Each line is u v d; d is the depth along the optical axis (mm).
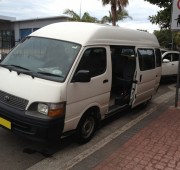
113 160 4766
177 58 14594
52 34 5582
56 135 4605
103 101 5777
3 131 5785
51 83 4602
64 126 4742
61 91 4543
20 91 4672
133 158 4863
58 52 5180
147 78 7773
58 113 4523
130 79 7094
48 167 4516
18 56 5520
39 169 4445
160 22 14977
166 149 5305
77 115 5023
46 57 5195
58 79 4688
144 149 5266
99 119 5836
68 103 4730
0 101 4871
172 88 12805
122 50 7004
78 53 5039
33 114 4465
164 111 8188
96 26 5762
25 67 5172
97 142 5629
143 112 8078
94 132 5805
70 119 4852
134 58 7066
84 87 5074
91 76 5305
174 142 5672
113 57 7070
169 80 14648
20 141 5391
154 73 8344
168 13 14055
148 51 7918
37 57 5289
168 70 13758
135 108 8430
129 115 7715
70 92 4742
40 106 4473
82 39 5262
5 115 4711
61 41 5355
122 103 6895
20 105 4617
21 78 4840
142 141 5668
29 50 5504
